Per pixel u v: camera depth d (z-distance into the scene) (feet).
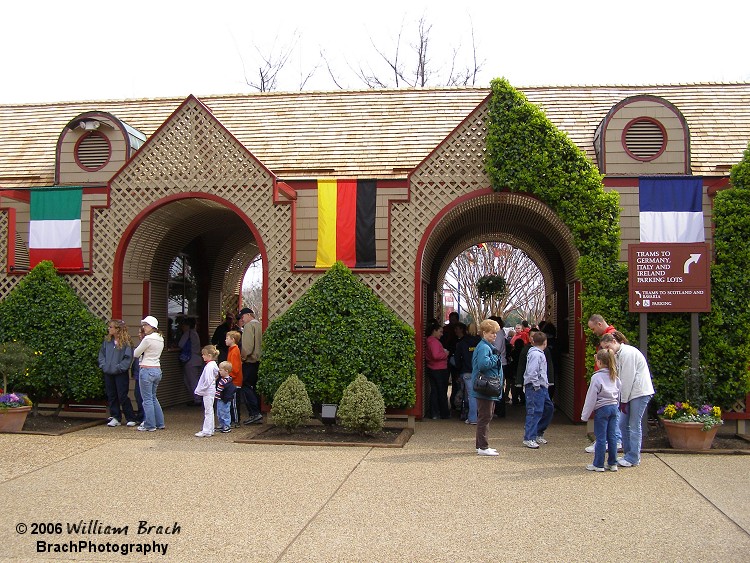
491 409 30.32
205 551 17.93
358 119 49.85
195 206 42.91
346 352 36.60
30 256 40.98
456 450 31.35
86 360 38.65
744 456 30.30
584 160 37.22
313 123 49.90
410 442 33.32
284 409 33.94
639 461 28.22
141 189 40.47
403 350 36.60
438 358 41.45
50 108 55.42
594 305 36.09
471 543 18.53
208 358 34.99
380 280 38.32
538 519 20.59
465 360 40.70
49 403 40.42
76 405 40.19
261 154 47.24
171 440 33.40
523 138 37.47
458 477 25.81
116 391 37.88
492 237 57.82
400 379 36.45
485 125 38.40
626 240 39.70
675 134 40.19
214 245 54.03
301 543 18.52
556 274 51.13
